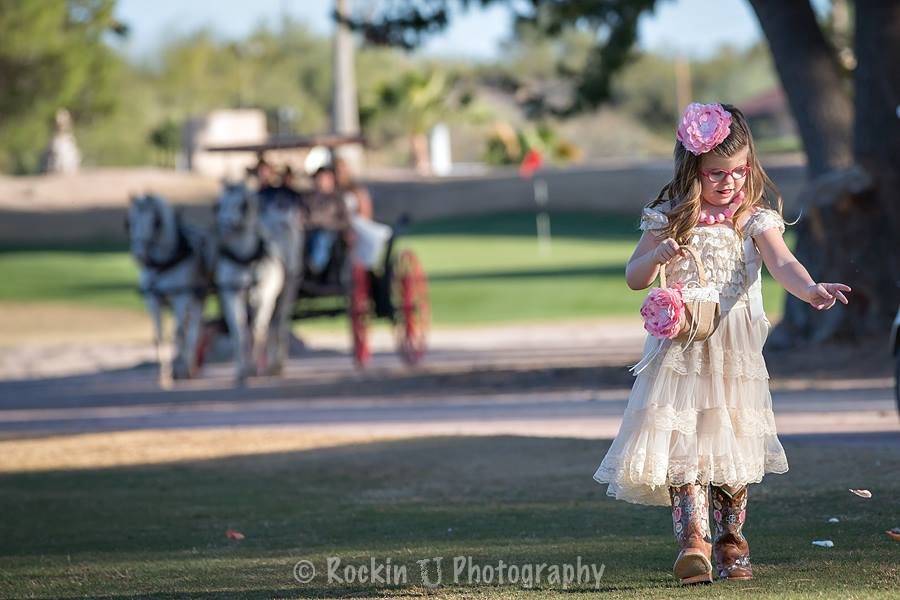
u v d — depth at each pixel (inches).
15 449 1168.8
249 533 701.3
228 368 2188.7
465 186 5344.5
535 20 2186.3
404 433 1167.0
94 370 2310.5
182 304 1876.2
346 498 820.0
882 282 1619.1
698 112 477.4
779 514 645.9
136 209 1839.3
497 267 3737.7
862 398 1268.5
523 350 2233.0
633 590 478.6
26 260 4210.1
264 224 1926.7
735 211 484.7
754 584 475.5
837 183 1631.4
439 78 6092.5
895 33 1625.2
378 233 2052.2
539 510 719.7
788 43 1742.1
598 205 4995.1
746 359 484.1
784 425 1091.3
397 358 2226.9
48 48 4392.2
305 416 1380.4
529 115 2422.5
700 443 478.0
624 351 2085.4
